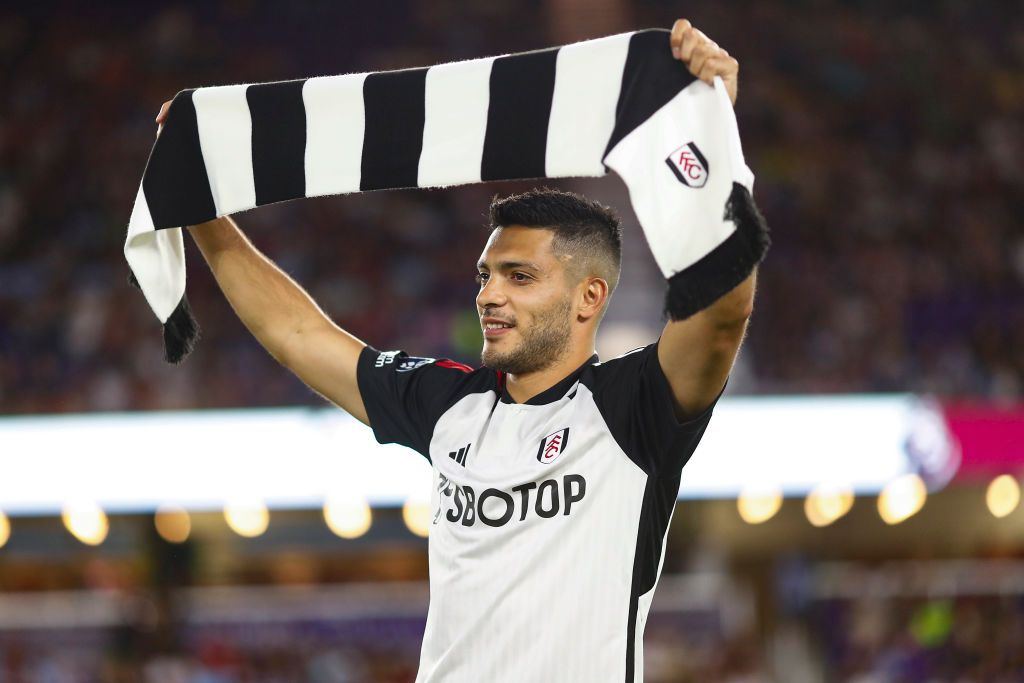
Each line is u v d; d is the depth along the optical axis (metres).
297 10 34.94
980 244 28.36
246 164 4.34
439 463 4.10
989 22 36.28
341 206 27.75
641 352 3.94
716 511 21.06
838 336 23.61
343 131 4.20
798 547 22.22
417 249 26.72
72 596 20.22
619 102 3.73
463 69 4.01
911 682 19.36
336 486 16.97
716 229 3.46
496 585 3.76
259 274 4.75
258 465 16.97
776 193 29.58
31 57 32.88
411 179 4.05
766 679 19.84
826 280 25.81
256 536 20.11
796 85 33.75
